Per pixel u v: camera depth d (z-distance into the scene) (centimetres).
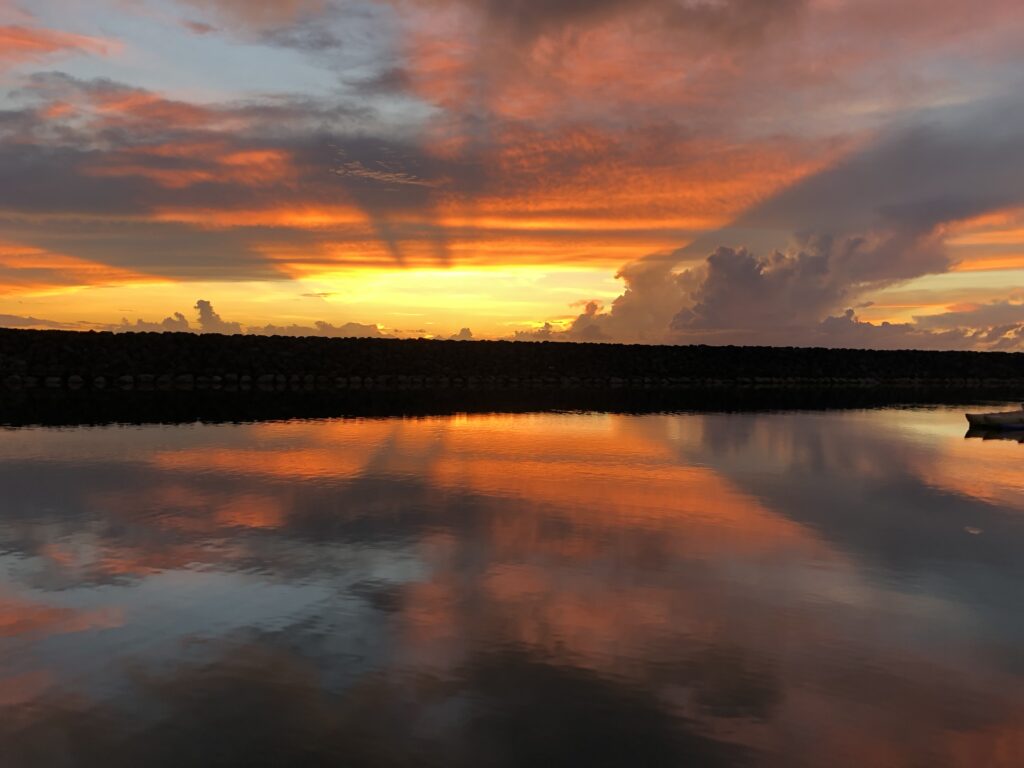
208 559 805
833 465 1523
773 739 464
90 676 529
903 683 540
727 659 572
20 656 560
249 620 634
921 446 1842
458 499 1130
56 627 615
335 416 2419
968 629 642
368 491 1182
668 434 2039
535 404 3089
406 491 1187
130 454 1518
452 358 4856
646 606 680
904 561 838
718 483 1298
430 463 1467
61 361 3853
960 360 5969
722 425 2309
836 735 470
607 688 523
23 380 3569
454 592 710
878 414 2802
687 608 678
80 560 797
